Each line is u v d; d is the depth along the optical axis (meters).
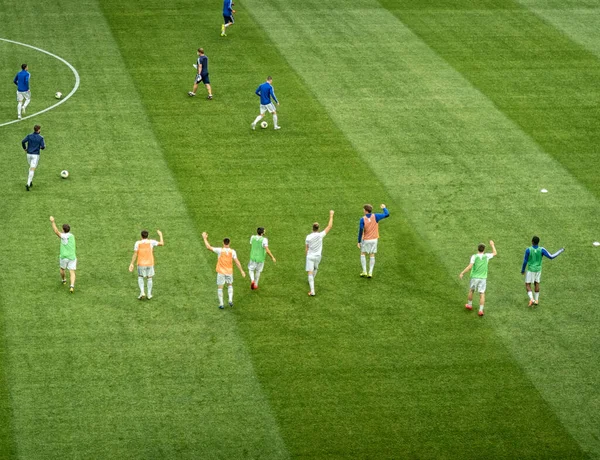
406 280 35.12
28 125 45.31
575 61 55.22
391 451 27.11
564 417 28.62
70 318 32.16
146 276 32.97
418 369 30.47
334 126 46.50
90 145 43.69
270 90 44.81
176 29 57.12
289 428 27.83
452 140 45.72
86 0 60.91
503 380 30.12
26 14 58.53
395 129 46.50
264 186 41.06
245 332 31.92
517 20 60.72
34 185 40.16
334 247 37.09
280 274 35.25
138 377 29.61
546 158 44.44
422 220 39.06
